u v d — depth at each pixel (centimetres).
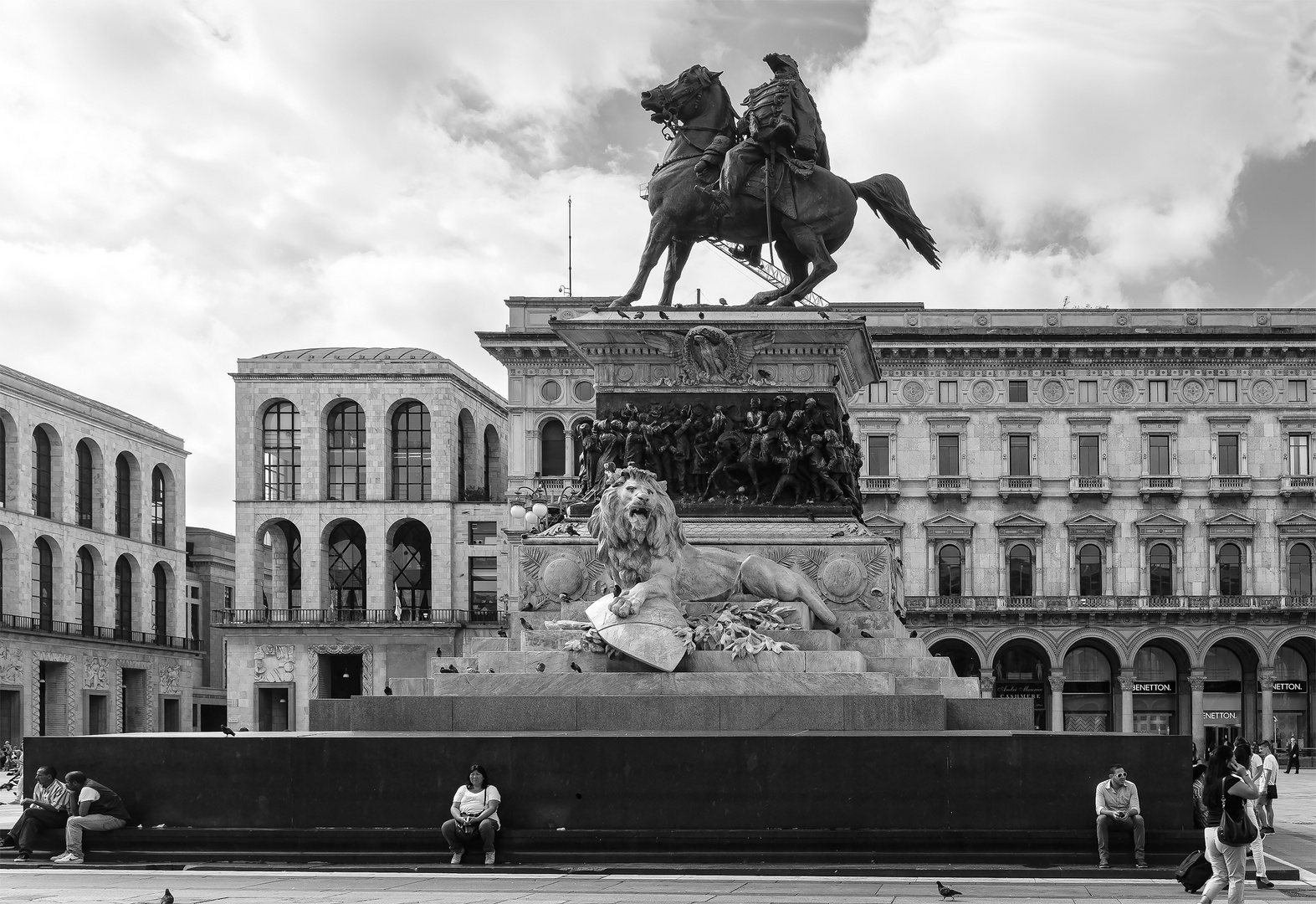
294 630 9519
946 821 1636
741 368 2114
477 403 10475
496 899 1414
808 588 1948
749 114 2184
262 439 9912
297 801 1691
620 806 1658
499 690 1830
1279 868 1759
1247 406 8556
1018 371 8644
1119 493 8562
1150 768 1634
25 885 1541
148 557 10956
